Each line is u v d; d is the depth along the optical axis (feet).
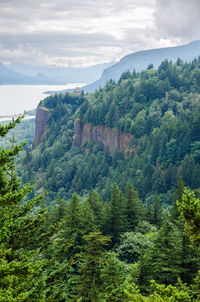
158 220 186.19
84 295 75.56
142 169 388.98
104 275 72.13
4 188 38.78
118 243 130.93
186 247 70.13
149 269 71.72
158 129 456.45
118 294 61.62
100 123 577.02
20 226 41.73
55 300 42.98
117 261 88.74
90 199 156.56
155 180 327.47
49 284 43.42
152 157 401.70
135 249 111.55
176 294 34.55
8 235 39.40
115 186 179.93
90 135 599.98
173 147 374.43
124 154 509.35
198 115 369.30
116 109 558.15
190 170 308.81
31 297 39.40
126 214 161.89
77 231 108.17
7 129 38.04
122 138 526.57
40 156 590.55
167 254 72.38
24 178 520.01
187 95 554.87
